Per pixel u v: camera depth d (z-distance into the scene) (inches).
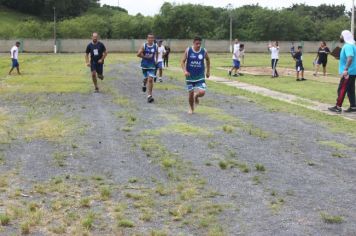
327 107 540.7
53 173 264.2
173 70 1144.8
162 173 266.8
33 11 4741.6
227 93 649.0
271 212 209.2
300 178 261.4
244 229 190.2
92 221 196.2
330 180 258.7
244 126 408.8
